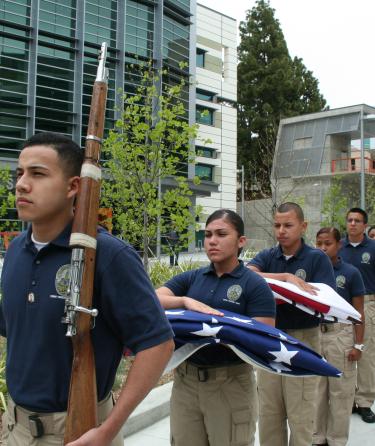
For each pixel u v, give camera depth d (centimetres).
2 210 1223
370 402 539
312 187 3478
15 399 192
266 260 424
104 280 184
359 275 481
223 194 4078
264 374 376
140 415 485
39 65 2695
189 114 3319
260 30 4638
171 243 1194
